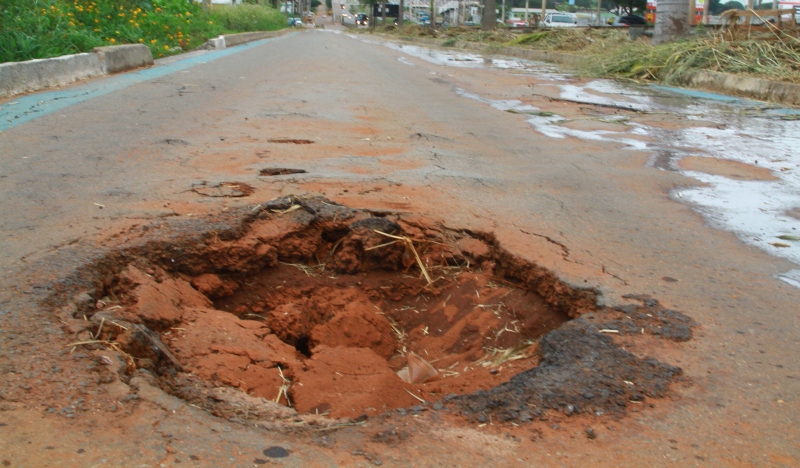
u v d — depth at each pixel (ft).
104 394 8.05
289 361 10.41
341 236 14.46
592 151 24.11
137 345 9.18
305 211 14.53
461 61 73.87
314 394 9.62
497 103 36.37
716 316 11.10
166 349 9.70
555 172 20.63
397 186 17.93
